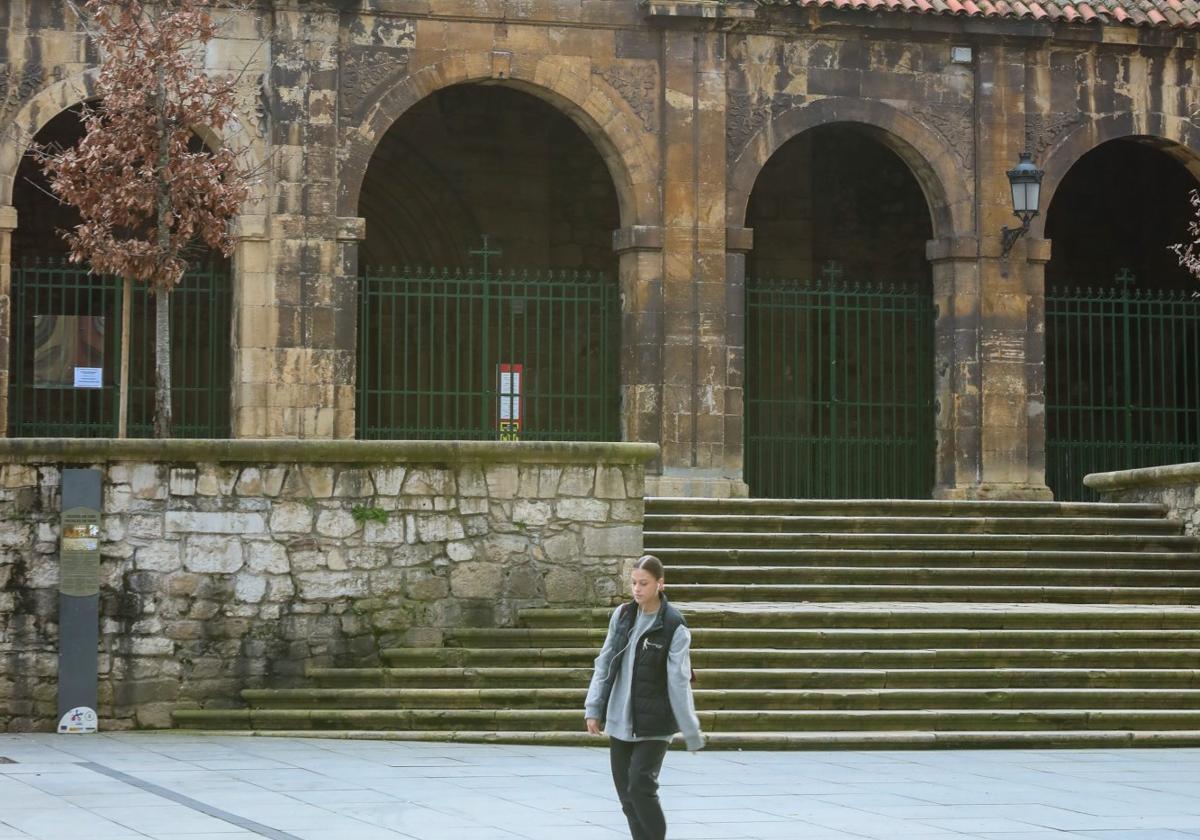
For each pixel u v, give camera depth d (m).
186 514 19.14
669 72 28.92
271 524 19.30
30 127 26.61
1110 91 30.64
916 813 13.34
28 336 31.50
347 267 27.56
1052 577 22.33
